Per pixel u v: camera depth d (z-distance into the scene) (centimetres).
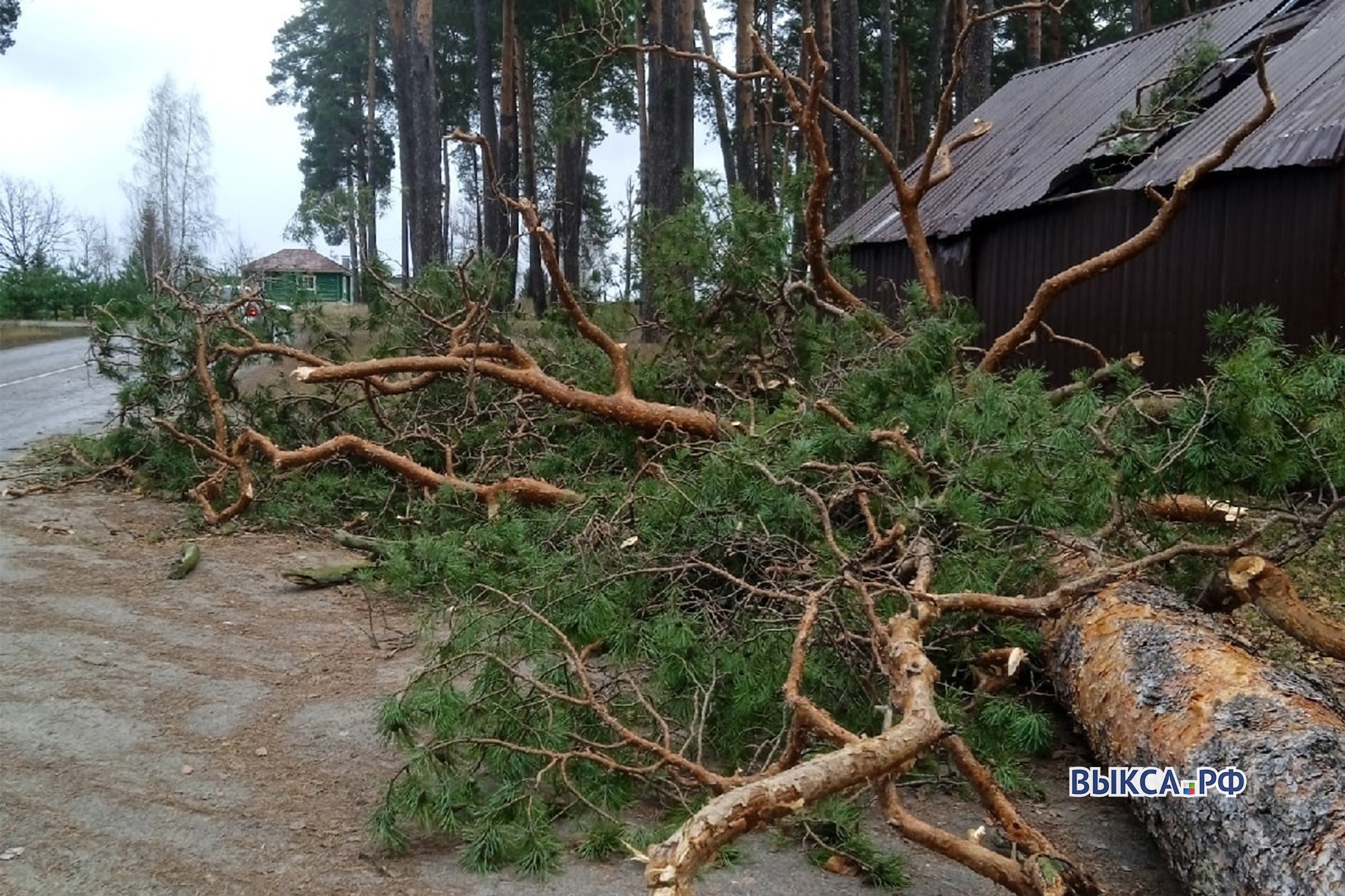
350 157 3834
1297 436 417
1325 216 723
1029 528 432
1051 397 583
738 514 456
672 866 227
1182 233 829
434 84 1916
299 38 3816
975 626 430
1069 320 947
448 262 872
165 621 545
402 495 747
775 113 2466
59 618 534
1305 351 734
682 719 394
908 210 753
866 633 410
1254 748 297
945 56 2662
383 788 373
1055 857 312
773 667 393
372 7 3297
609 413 680
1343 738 294
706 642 406
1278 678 335
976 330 656
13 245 4066
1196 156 819
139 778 367
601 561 464
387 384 739
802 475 500
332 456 708
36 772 363
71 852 313
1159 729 333
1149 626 381
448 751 348
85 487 860
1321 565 598
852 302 759
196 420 826
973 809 384
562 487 672
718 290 754
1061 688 417
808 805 262
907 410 512
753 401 696
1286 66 880
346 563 645
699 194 743
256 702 445
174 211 4831
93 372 1684
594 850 334
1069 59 1412
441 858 332
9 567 623
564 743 362
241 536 724
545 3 2338
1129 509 454
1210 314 527
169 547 692
